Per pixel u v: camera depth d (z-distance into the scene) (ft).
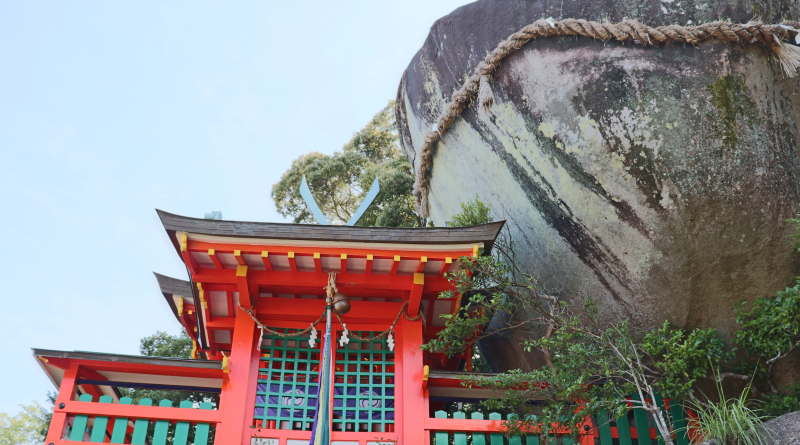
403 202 44.47
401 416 22.33
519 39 25.26
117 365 22.75
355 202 51.90
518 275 26.48
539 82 24.90
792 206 22.36
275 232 21.90
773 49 22.97
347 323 24.70
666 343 20.39
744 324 21.20
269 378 23.11
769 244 22.21
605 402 19.42
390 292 24.79
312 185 51.34
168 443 35.32
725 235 22.21
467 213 26.73
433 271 23.85
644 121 22.89
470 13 27.53
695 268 22.45
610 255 23.59
